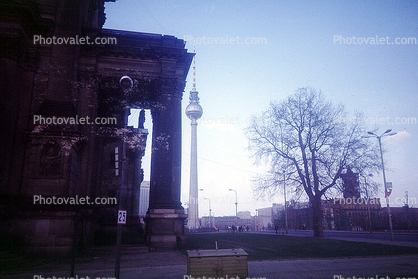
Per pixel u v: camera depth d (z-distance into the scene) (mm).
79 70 26531
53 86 23438
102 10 38219
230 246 24672
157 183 26062
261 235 44344
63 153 21719
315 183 38562
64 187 21234
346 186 37469
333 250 21406
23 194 21188
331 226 89375
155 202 25609
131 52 27656
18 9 22375
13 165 21641
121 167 18109
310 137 39156
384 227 88938
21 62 23375
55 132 21766
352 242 27953
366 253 19562
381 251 20641
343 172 38469
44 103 22812
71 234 20625
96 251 22984
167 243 24156
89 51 26891
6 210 20188
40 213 20422
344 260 16359
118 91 29344
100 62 27406
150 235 24781
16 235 20016
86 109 26078
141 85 28516
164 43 28484
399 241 30359
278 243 27438
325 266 14102
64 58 24234
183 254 20625
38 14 23719
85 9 28797
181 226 25672
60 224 20469
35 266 16359
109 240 30969
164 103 27516
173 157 26812
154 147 27703
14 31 22531
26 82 23484
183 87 28516
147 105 31797
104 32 27719
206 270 10219
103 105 31797
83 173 24484
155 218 25078
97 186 28703
